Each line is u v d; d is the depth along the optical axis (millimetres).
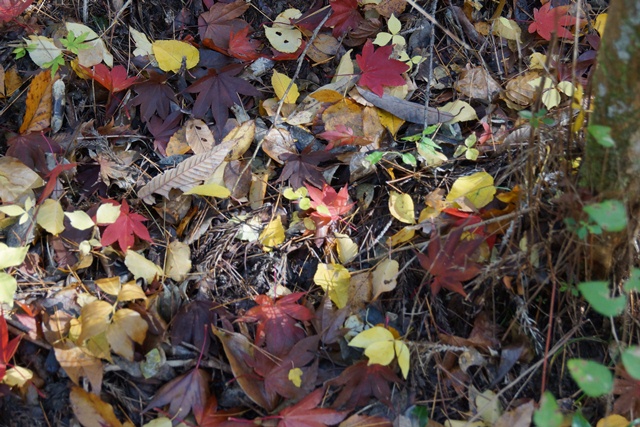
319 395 854
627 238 841
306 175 987
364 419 858
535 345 889
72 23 1027
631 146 798
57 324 884
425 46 1085
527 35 1099
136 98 1018
